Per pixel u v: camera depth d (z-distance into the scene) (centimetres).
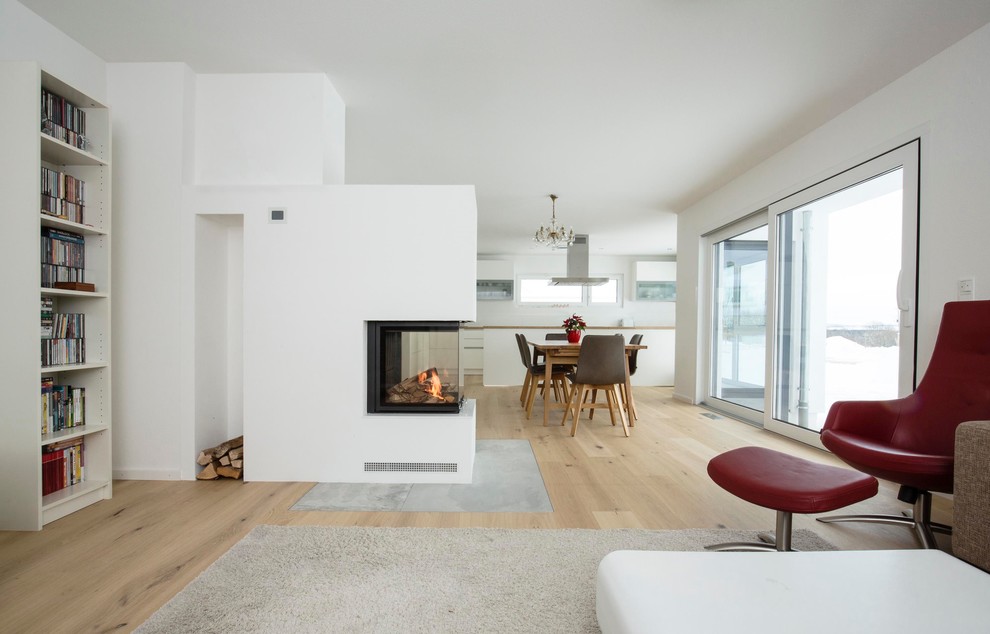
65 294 204
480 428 395
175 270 248
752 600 88
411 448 249
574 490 238
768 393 378
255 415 249
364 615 131
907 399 201
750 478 151
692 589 92
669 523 197
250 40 229
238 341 281
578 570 156
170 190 249
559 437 360
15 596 140
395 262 252
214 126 260
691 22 211
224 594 140
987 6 196
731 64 245
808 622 81
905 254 247
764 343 407
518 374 694
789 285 359
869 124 276
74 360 215
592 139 347
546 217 595
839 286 306
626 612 86
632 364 470
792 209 352
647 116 307
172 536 182
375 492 233
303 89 260
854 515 201
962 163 218
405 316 251
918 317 241
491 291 859
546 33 221
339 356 250
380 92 279
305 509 210
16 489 186
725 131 330
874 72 250
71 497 203
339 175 283
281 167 259
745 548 168
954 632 79
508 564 160
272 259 251
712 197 483
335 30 221
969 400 185
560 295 893
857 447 176
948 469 155
